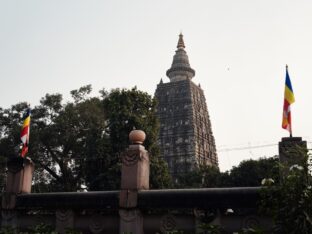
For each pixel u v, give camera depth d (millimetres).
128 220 13305
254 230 10125
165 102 95625
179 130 90688
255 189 12172
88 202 14164
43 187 45375
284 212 9773
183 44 108875
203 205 12570
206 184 69125
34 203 15078
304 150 10156
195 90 97875
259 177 58312
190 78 105062
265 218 12023
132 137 14602
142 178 13922
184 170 86125
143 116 39188
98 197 14109
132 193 13516
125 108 38031
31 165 16641
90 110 44406
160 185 37344
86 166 40531
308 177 9758
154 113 41469
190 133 89250
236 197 12273
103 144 38375
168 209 13188
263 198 11016
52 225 14859
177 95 95062
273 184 10469
